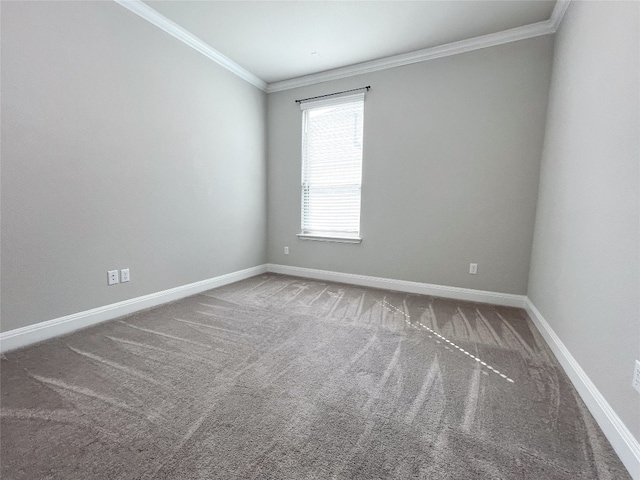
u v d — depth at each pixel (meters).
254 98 3.79
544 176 2.53
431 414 1.35
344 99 3.48
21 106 1.81
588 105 1.66
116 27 2.27
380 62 3.22
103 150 2.25
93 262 2.25
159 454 1.10
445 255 3.13
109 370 1.66
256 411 1.35
